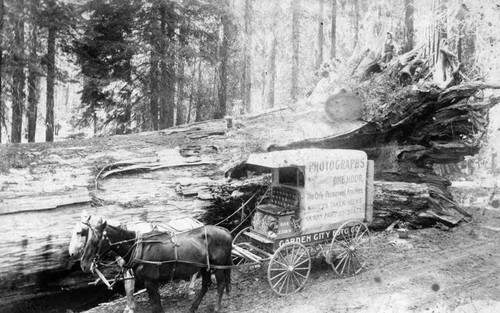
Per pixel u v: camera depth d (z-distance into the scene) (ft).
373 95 49.06
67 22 46.80
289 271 28.63
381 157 50.98
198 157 42.04
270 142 43.42
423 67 51.06
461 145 48.01
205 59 60.34
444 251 39.65
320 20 93.25
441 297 28.76
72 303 30.12
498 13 73.67
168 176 38.27
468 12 74.79
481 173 83.05
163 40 54.49
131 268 24.22
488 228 47.78
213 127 51.47
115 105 55.93
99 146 42.39
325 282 31.24
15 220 28.07
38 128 88.48
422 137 50.01
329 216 30.86
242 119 50.93
